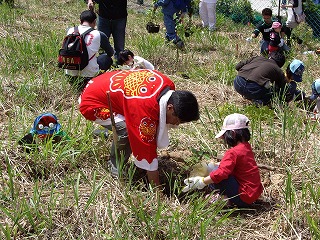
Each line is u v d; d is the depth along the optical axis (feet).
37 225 11.20
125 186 13.03
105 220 11.63
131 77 12.95
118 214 11.64
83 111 13.50
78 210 11.68
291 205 12.08
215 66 24.95
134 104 12.44
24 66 21.77
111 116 12.63
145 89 12.53
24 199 11.48
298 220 11.98
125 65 20.48
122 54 20.47
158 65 25.12
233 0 45.27
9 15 33.40
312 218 11.91
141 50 26.55
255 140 16.14
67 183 13.16
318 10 39.75
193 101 12.21
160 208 11.51
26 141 14.39
